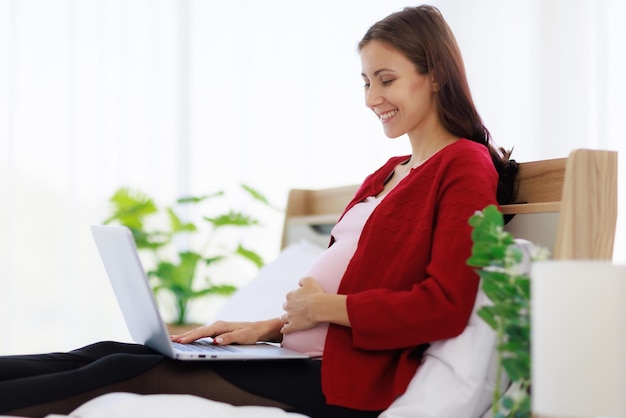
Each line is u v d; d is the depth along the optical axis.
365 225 1.59
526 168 1.67
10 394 1.25
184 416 1.16
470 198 1.45
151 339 1.49
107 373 1.33
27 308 3.19
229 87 3.52
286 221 2.71
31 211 3.21
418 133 1.69
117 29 3.37
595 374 1.03
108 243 1.48
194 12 3.48
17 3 3.22
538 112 3.52
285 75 3.56
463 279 1.40
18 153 3.20
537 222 1.54
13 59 3.21
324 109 3.57
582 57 3.46
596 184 1.44
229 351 1.47
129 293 1.49
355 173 3.57
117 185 3.35
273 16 3.56
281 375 1.44
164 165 3.43
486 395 1.40
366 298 1.43
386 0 3.60
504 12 3.56
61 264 3.24
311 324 1.52
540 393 1.05
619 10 3.41
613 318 1.05
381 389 1.46
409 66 1.64
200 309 3.45
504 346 1.13
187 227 3.25
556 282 1.05
